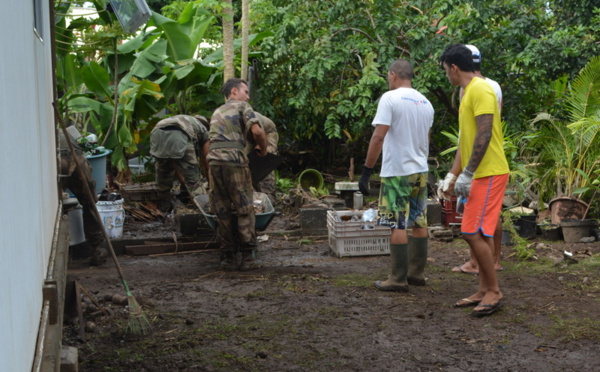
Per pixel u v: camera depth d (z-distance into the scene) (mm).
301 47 11062
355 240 7090
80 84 10719
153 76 10594
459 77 4906
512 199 8398
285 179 11039
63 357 2875
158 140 8016
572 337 4379
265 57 11367
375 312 5008
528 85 10500
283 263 6918
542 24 10773
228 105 6488
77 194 6520
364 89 10375
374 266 6629
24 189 2229
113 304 5289
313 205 8688
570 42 10133
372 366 3947
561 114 9688
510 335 4445
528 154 9188
